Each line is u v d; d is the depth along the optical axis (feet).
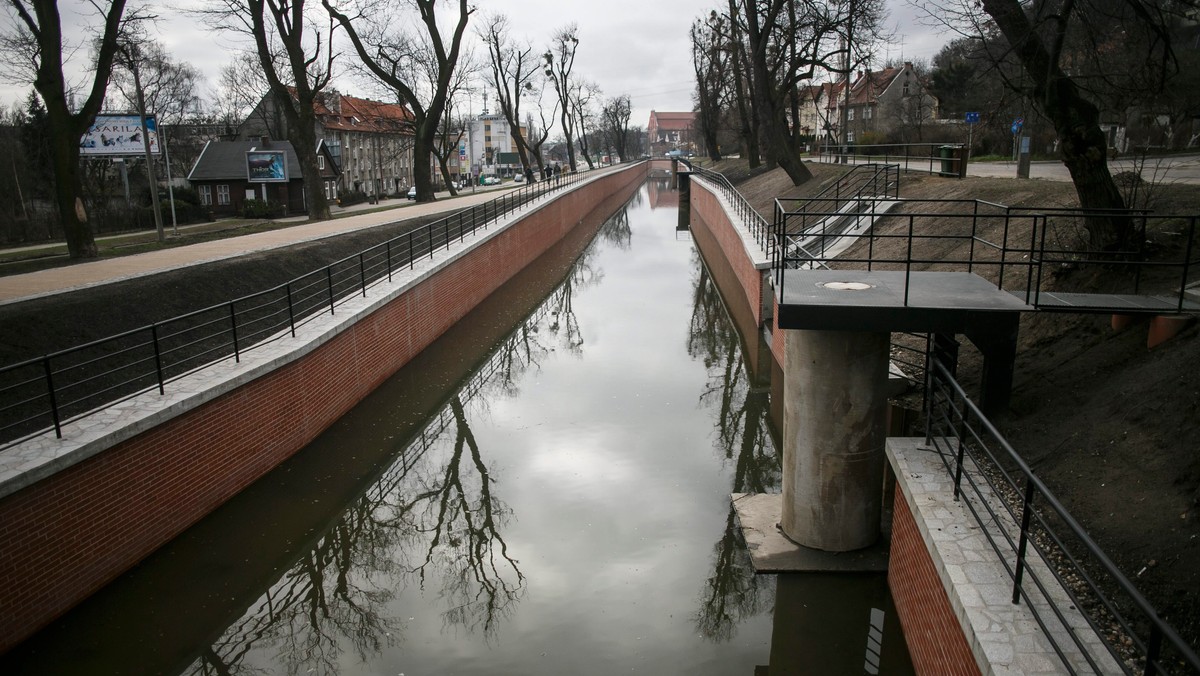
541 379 58.29
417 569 33.76
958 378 33.09
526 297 87.20
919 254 51.57
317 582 32.99
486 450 44.96
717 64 194.59
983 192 57.52
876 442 29.01
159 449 31.99
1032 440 25.43
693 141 459.73
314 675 26.40
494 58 187.01
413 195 214.48
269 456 39.83
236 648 28.35
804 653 25.85
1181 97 51.08
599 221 173.99
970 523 21.59
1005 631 16.97
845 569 28.91
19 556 25.79
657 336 70.85
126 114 89.20
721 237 105.70
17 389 37.70
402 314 58.70
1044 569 19.31
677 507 37.17
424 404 51.19
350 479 40.47
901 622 25.17
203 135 228.02
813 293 27.68
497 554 33.40
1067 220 39.91
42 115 146.10
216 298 53.83
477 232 86.02
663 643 27.17
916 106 168.96
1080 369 27.76
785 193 105.40
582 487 39.73
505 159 373.61
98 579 29.07
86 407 38.14
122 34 68.74
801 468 29.96
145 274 52.80
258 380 38.45
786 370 30.71
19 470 25.75
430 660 26.86
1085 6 32.96
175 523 33.06
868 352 28.04
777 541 31.14
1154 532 18.89
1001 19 33.24
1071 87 32.50
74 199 63.31
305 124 96.99
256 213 150.41
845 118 136.87
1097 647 16.53
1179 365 23.30
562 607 29.53
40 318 42.73
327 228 85.15
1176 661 16.01
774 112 104.06
